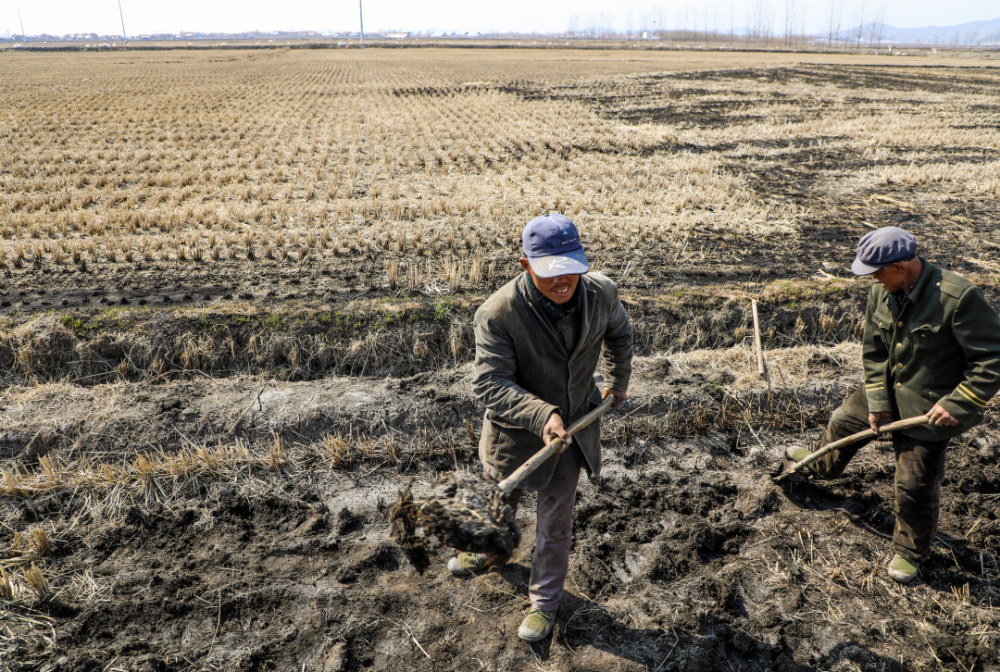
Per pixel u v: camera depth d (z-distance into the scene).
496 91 29.52
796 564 3.46
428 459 4.41
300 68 46.75
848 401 3.62
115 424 4.39
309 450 4.41
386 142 16.17
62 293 6.48
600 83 33.62
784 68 45.53
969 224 9.45
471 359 5.64
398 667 2.91
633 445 4.49
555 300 2.46
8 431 4.27
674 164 13.41
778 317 6.19
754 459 4.40
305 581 3.36
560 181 11.95
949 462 4.28
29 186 11.19
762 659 2.95
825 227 9.24
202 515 3.83
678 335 6.02
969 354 2.80
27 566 3.42
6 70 43.50
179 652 2.95
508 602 3.23
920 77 38.78
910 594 3.27
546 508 2.87
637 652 2.97
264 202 10.36
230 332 5.48
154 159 13.91
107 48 88.19
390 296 6.50
